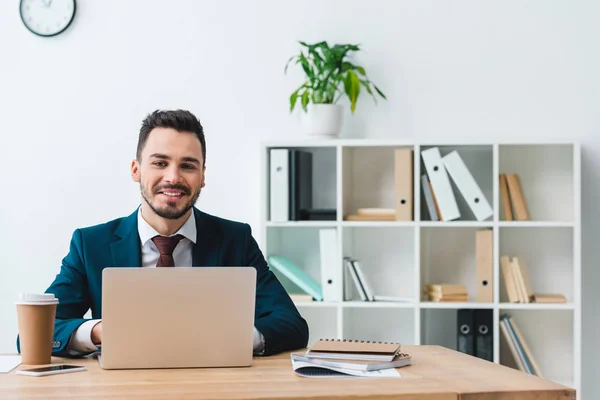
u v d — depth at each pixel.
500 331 3.59
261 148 3.62
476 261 3.53
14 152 3.94
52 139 3.93
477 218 3.55
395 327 3.77
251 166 3.86
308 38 3.84
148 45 3.92
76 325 1.93
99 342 1.90
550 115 3.72
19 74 3.95
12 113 3.95
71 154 3.93
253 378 1.61
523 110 3.74
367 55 3.80
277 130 3.85
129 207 3.90
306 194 3.71
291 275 3.61
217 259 2.24
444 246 3.77
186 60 3.90
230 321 1.77
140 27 3.93
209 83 3.89
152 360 1.74
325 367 1.70
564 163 3.71
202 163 2.13
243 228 2.35
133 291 1.74
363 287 3.59
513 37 3.75
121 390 1.48
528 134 3.73
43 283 3.91
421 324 3.68
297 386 1.52
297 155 3.63
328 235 3.60
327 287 3.59
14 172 3.94
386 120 3.79
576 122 3.71
